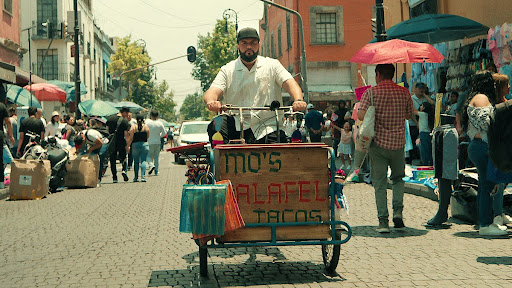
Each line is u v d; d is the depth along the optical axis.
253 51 6.36
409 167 12.66
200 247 5.28
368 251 6.32
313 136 17.92
